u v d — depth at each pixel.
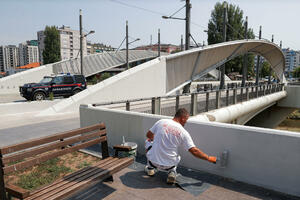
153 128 3.55
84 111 6.16
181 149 4.24
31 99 15.87
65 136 3.08
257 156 3.40
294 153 3.09
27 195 2.32
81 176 2.93
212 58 21.27
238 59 60.28
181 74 18.17
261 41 29.92
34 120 10.03
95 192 3.30
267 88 22.61
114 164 3.35
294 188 3.12
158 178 3.76
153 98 7.24
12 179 3.89
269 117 33.03
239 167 3.58
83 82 18.28
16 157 2.50
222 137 3.70
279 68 46.91
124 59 60.16
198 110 9.95
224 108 11.89
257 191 3.29
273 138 3.24
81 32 22.39
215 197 3.15
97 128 3.65
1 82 29.89
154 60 15.33
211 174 3.87
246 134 3.47
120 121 5.25
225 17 22.31
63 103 12.05
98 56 56.19
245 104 15.13
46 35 67.38
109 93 13.23
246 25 26.72
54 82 16.70
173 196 3.19
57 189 2.59
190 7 15.19
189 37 15.66
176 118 3.51
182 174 3.88
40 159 2.75
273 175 3.28
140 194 3.24
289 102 31.34
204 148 3.91
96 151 5.19
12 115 11.45
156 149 3.44
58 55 68.88
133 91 14.23
